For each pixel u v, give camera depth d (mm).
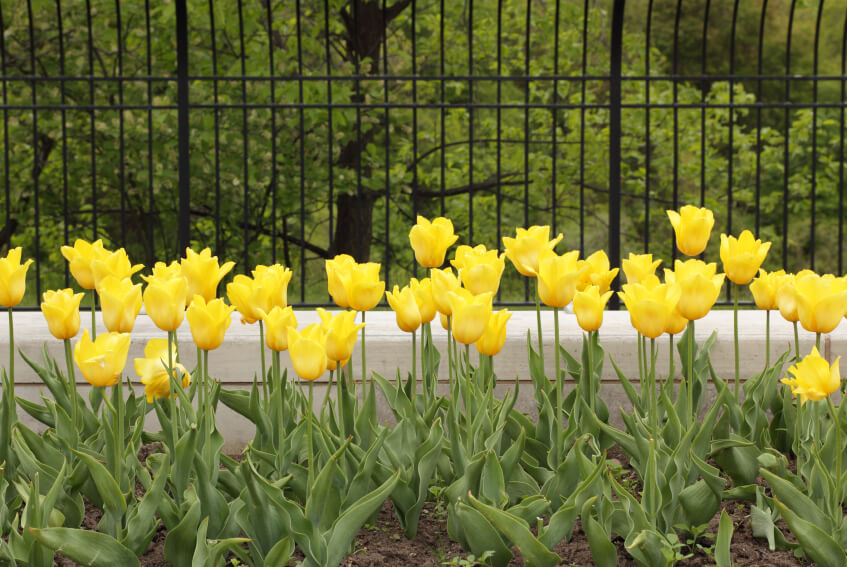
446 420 3051
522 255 2639
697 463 2453
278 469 2627
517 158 11516
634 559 2445
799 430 2795
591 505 2277
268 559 2203
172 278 2355
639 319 2316
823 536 2283
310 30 11062
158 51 10250
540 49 12727
